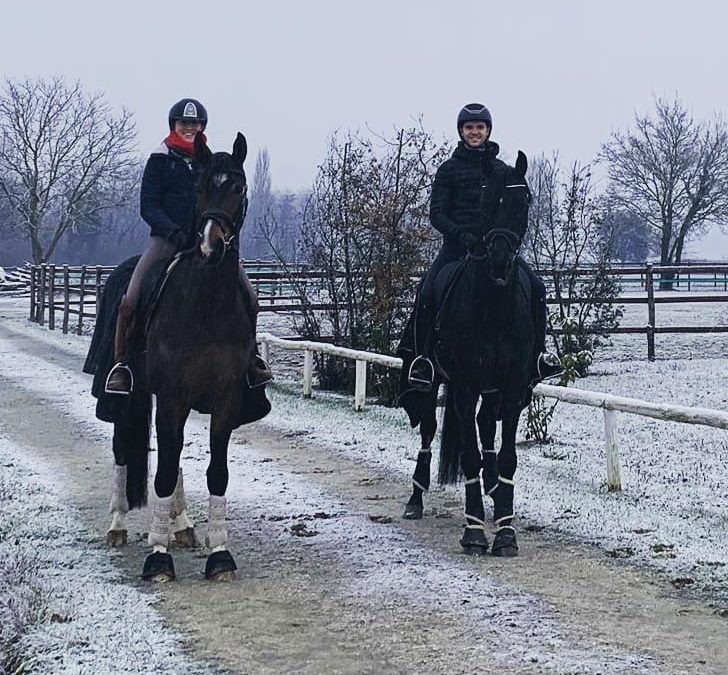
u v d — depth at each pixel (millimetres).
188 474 10242
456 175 7844
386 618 5891
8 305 41906
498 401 8133
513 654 5305
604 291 18172
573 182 18781
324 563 7039
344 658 5289
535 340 7754
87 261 75500
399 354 8688
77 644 5453
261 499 8992
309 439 12109
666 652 5324
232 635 5629
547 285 19422
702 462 10461
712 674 5020
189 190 7328
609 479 9312
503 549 7211
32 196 48469
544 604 6125
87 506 8836
